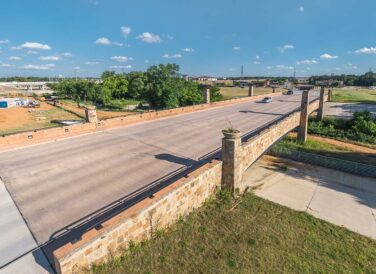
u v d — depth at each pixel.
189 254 8.67
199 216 10.90
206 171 11.47
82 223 8.48
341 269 9.33
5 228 8.19
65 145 17.16
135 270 7.45
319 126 37.56
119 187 11.07
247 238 10.14
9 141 16.34
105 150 16.12
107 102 66.50
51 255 7.04
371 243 11.45
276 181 18.91
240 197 13.38
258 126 22.94
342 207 15.31
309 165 22.70
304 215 13.20
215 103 37.41
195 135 19.94
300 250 10.09
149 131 21.30
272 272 8.57
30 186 11.10
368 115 38.28
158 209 8.83
